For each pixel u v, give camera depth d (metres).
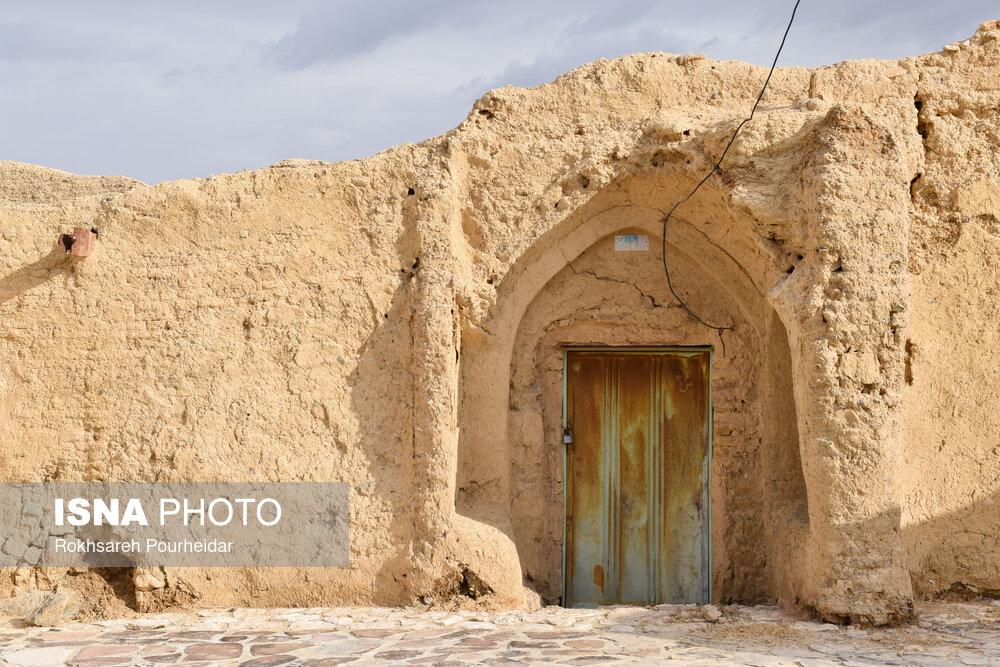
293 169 8.80
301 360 8.52
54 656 6.93
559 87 8.66
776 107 8.43
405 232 8.60
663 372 9.20
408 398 8.37
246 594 8.36
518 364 8.96
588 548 9.09
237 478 8.41
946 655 6.55
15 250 8.75
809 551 7.73
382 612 8.05
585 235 8.83
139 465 8.48
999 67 8.30
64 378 8.62
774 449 8.71
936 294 8.14
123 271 8.70
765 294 8.59
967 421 8.06
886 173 7.71
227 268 8.66
